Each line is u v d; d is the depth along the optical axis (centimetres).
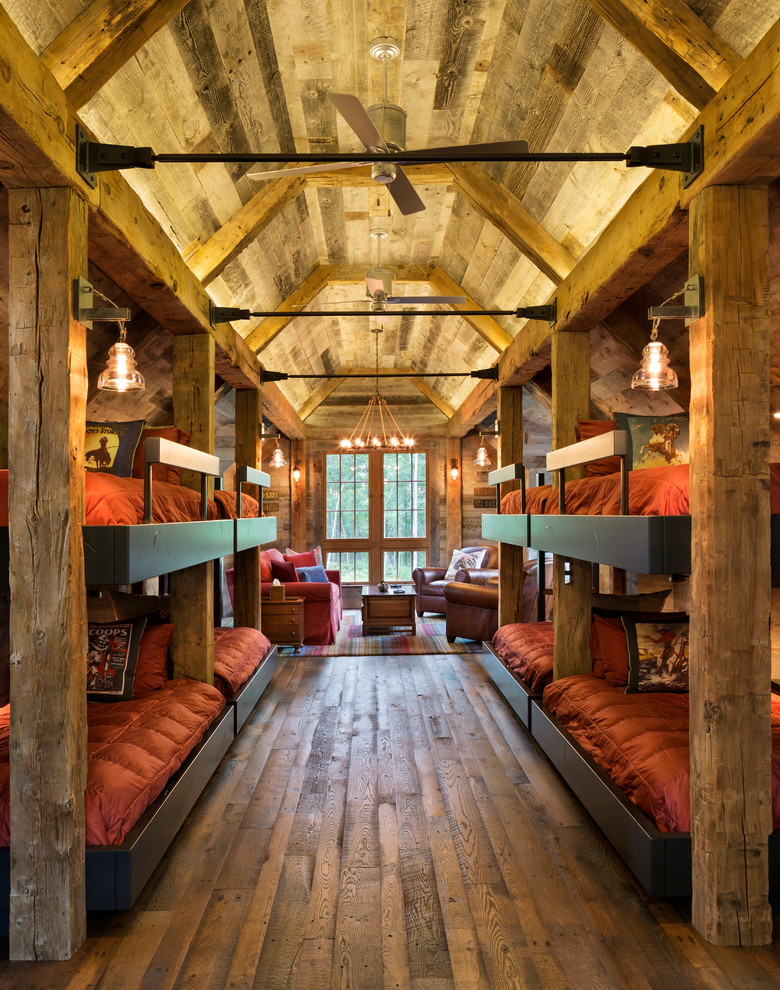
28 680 212
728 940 213
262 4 301
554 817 305
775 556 241
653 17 228
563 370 410
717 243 218
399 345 884
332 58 343
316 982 197
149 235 303
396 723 442
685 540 228
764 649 215
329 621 695
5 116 181
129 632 344
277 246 495
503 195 410
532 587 630
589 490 341
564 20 289
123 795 235
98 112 277
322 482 1016
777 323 294
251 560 593
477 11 312
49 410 214
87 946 214
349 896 242
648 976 199
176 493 334
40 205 219
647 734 276
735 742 214
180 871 259
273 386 706
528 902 238
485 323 589
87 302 223
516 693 439
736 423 215
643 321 384
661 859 228
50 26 215
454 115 391
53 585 213
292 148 409
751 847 214
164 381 476
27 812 211
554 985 195
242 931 221
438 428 1020
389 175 293
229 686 404
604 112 314
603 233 330
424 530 1023
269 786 339
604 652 369
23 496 213
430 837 286
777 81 180
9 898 213
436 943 215
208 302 405
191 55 295
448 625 707
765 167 207
